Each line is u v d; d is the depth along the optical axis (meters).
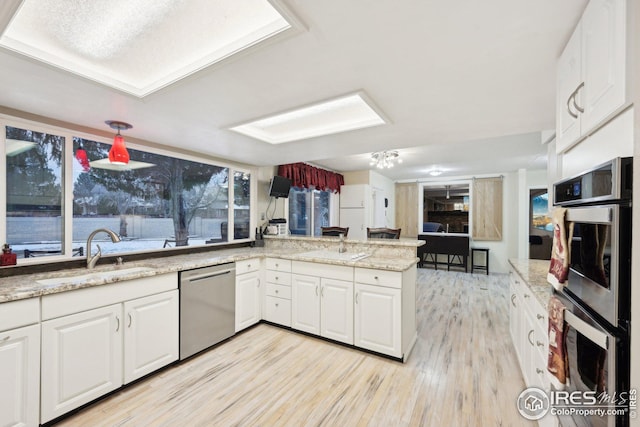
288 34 1.18
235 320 2.96
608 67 0.90
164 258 2.87
